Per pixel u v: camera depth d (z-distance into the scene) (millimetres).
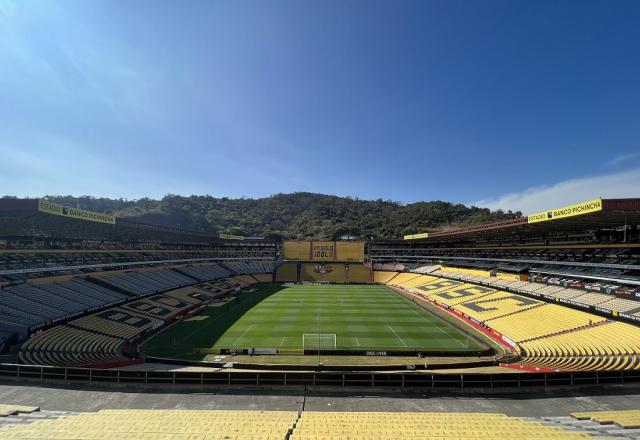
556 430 11508
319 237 162375
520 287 52312
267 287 81750
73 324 37281
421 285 75438
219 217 178750
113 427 11523
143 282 57344
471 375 15500
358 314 52000
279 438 10391
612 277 40000
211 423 12031
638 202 28375
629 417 13094
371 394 15109
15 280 40281
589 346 31000
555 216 36250
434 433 11109
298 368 28234
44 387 15625
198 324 45875
